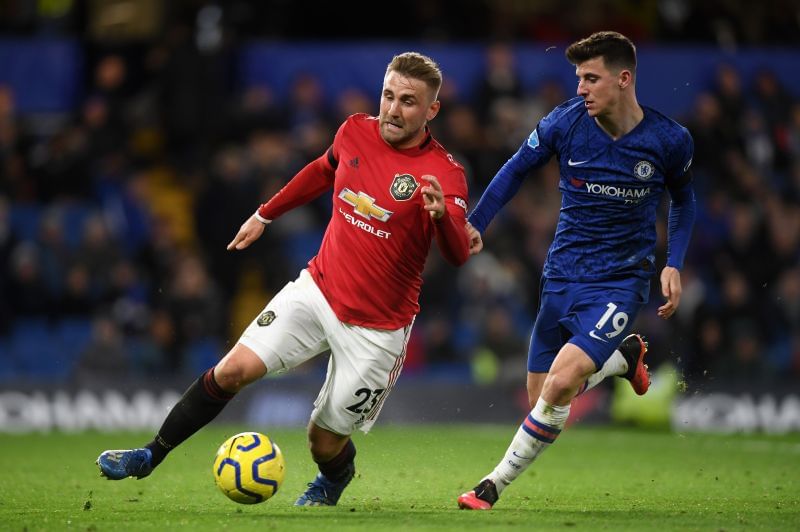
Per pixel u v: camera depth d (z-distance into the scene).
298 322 21.88
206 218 54.03
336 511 21.73
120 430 47.50
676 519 21.05
